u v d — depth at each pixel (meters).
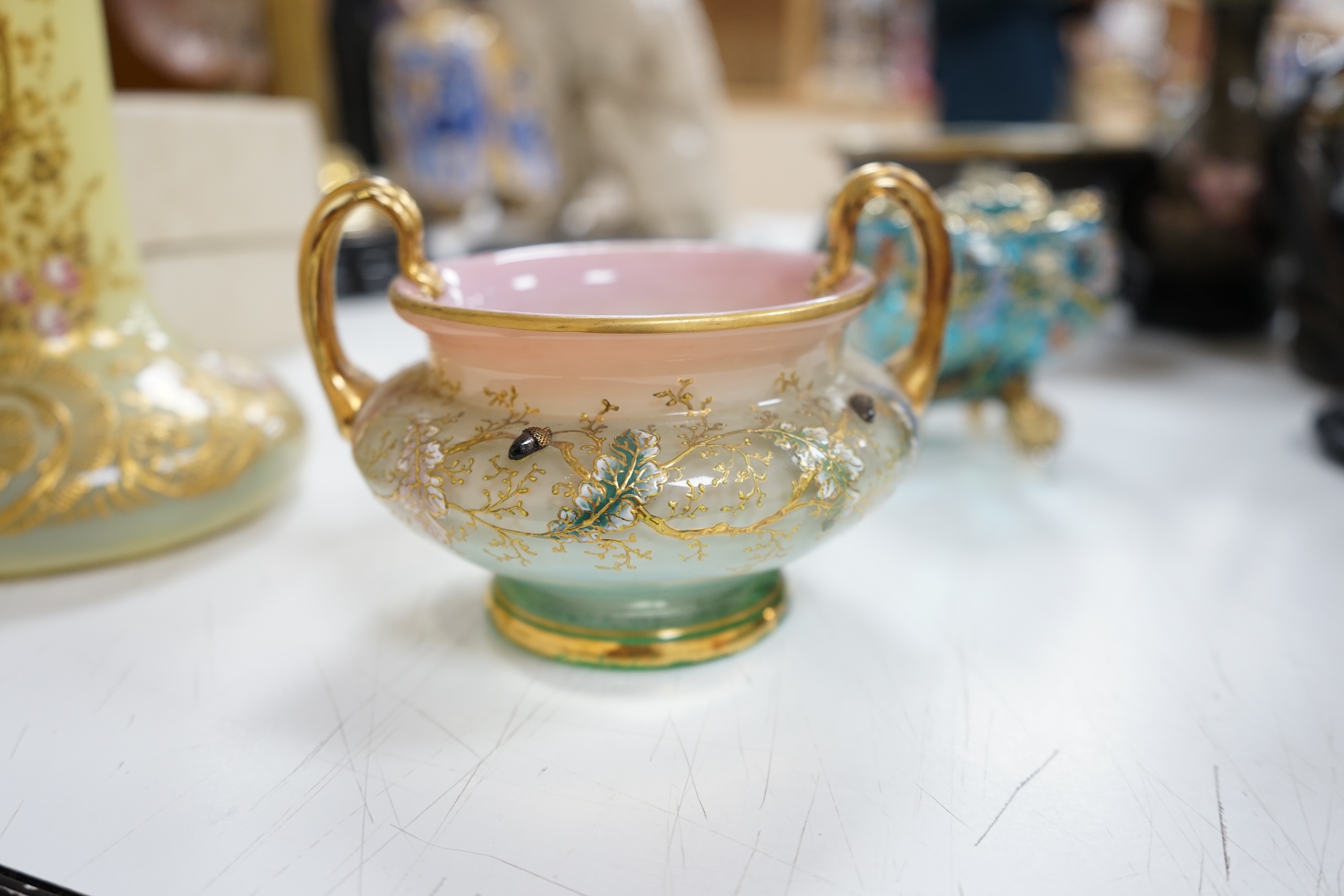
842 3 2.77
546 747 0.45
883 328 0.73
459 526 0.45
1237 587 0.60
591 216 1.61
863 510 0.49
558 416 0.45
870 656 0.53
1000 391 0.80
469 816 0.41
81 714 0.48
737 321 0.42
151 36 1.11
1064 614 0.57
